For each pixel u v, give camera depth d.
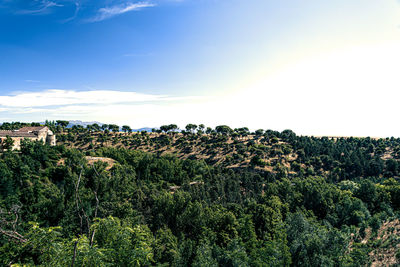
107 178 91.50
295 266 59.09
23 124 189.12
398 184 121.00
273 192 105.62
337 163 186.75
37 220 63.91
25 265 16.11
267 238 64.62
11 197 65.25
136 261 18.06
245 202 95.44
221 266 53.91
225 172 147.88
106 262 16.91
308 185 109.62
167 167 124.06
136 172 119.88
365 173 176.25
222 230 66.56
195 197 87.62
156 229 71.19
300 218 72.94
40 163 90.56
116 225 19.31
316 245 58.47
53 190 79.75
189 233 74.50
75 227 60.41
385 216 84.00
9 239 17.39
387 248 61.75
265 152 198.75
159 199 79.75
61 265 15.29
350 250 64.06
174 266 53.00
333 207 94.56
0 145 92.38
